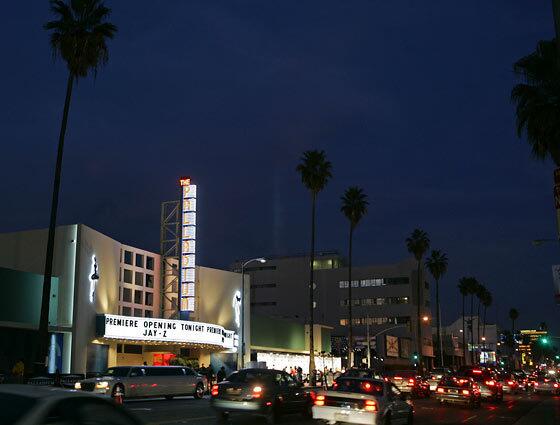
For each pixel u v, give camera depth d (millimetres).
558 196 16406
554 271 31859
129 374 31422
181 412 25172
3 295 38438
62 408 6805
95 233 46938
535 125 33375
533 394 58938
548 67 33469
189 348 58156
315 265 119188
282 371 22672
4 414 6441
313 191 60000
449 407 34938
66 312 43562
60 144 33000
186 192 56781
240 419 22562
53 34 33594
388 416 19562
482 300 151625
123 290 52000
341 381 20719
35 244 45812
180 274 55375
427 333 116312
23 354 40469
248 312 65625
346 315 113375
